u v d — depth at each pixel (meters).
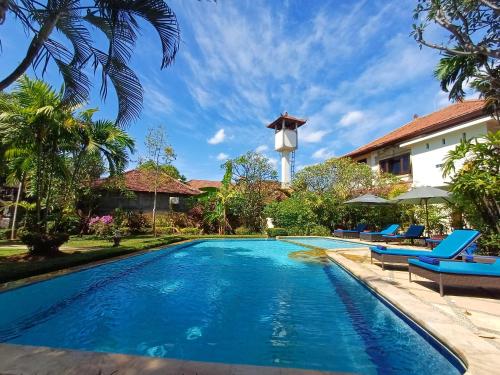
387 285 6.31
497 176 8.41
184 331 4.54
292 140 36.25
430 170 17.59
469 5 8.08
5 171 11.33
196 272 9.07
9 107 9.40
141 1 5.06
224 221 23.12
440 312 4.50
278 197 25.77
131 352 3.85
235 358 3.69
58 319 5.05
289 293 6.64
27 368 2.73
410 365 3.47
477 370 2.76
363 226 18.23
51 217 13.20
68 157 13.61
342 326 4.70
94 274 8.39
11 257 9.41
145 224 22.17
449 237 7.46
